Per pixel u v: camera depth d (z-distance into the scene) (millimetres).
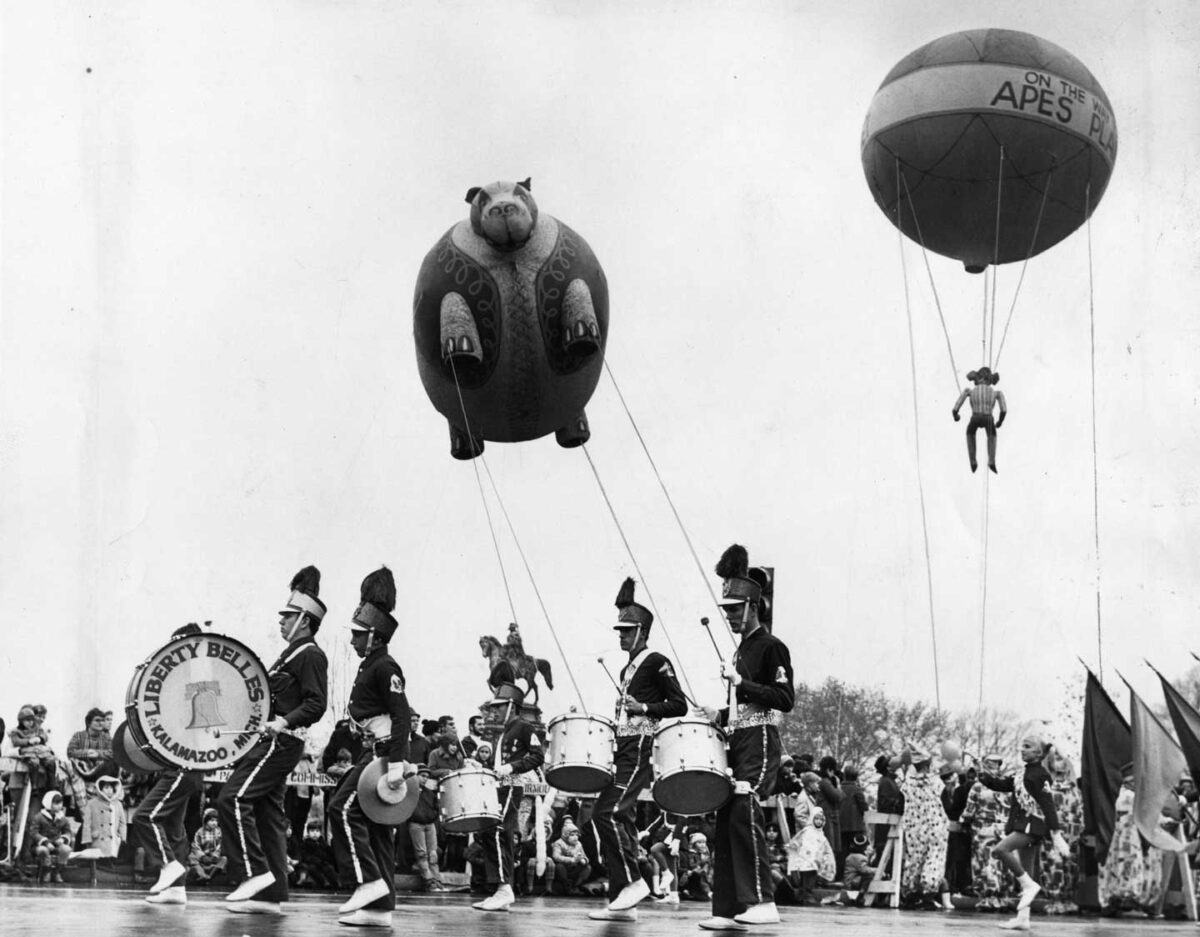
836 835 17172
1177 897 15891
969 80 17406
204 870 15336
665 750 11344
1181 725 16172
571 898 16234
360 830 10961
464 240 16109
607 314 16516
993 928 13047
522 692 15570
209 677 12227
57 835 14906
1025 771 13359
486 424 16750
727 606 11688
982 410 17719
